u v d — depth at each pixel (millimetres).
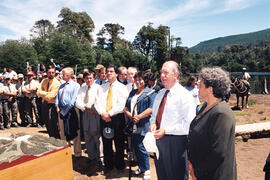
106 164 3865
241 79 10867
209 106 1729
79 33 80062
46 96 4527
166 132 2350
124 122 3904
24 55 44875
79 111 5219
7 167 1953
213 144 1549
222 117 1534
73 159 4453
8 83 6965
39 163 2211
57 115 4629
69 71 4227
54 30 73375
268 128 5816
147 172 3434
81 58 47438
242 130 5660
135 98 3547
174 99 2379
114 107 3705
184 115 2342
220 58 168125
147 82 3494
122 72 5191
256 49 165125
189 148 1792
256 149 5051
